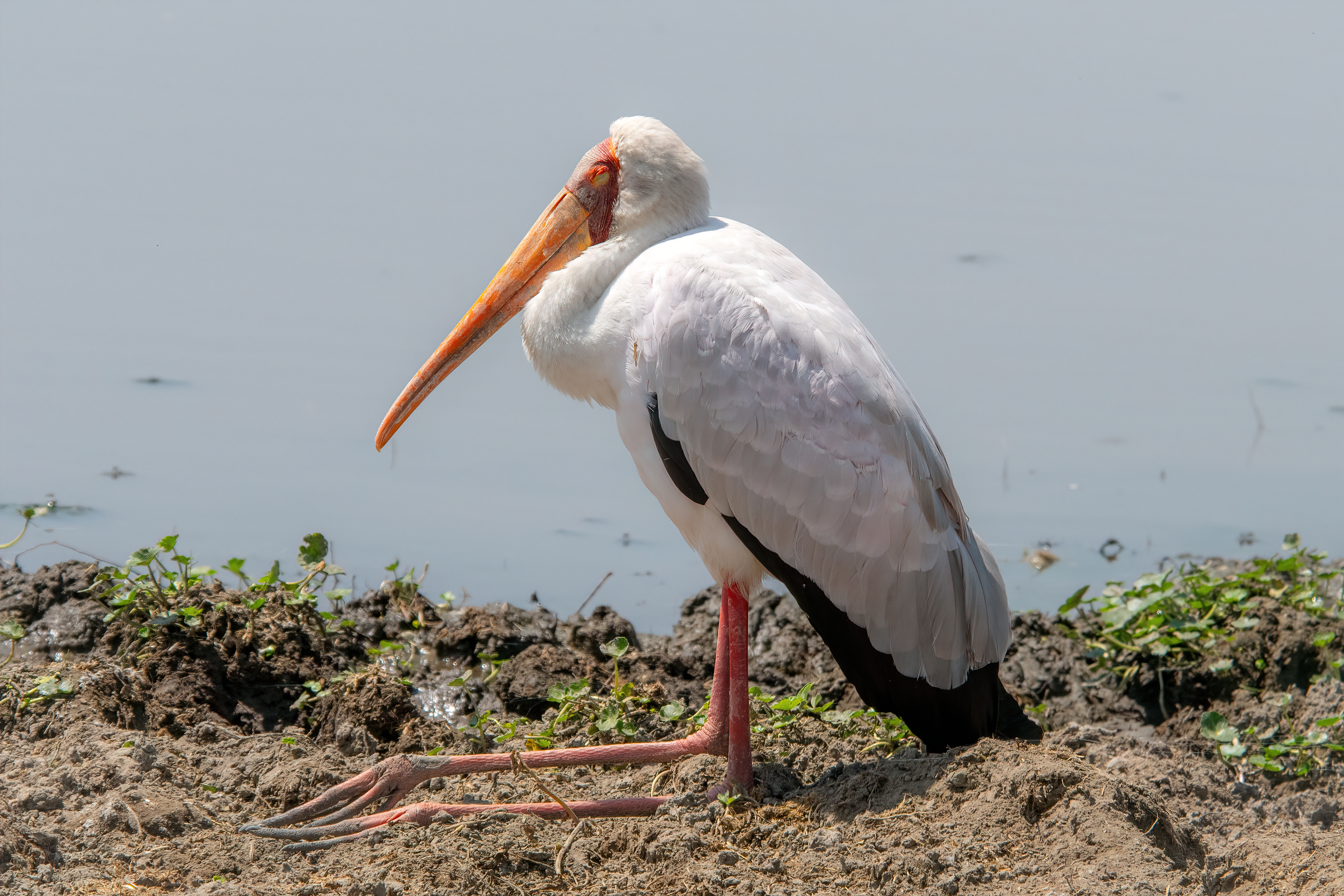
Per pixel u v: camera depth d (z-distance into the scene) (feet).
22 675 40.11
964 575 36.32
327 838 33.12
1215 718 41.57
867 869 31.07
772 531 35.55
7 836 30.37
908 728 39.73
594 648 48.98
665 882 31.42
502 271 40.75
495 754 36.78
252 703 42.50
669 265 36.09
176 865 31.24
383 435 41.65
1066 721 46.24
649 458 36.81
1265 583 50.21
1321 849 31.96
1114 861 30.19
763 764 37.63
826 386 35.09
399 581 49.98
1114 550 60.80
